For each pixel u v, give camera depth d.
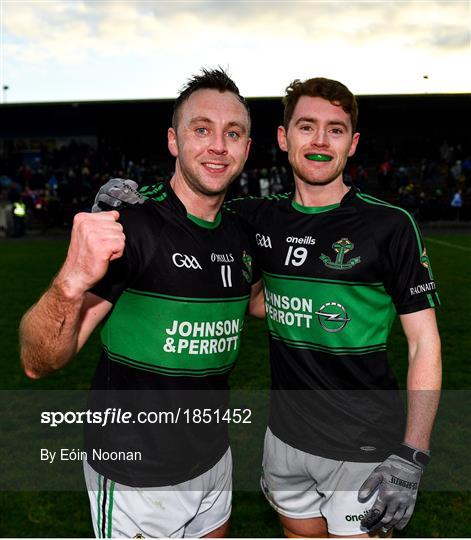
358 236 2.16
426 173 24.77
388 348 5.96
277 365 2.34
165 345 1.94
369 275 2.15
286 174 21.23
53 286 1.71
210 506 2.18
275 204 2.38
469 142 26.50
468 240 15.90
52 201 19.75
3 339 6.30
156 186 2.18
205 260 1.99
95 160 25.81
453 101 23.33
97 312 1.84
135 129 26.62
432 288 2.10
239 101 1.98
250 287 2.19
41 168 25.53
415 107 23.70
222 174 1.95
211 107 1.92
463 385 4.94
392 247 2.12
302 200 2.29
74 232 1.68
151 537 2.01
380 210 2.17
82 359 5.68
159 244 1.92
